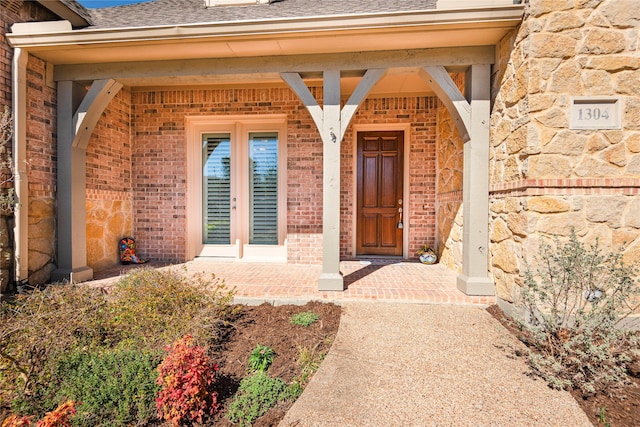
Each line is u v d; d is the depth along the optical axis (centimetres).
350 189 567
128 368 194
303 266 518
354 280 418
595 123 286
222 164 568
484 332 285
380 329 289
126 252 525
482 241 361
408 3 381
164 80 410
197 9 450
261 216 565
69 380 194
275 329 291
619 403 192
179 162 551
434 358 243
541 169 288
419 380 215
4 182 345
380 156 572
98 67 402
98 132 481
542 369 218
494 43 351
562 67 288
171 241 555
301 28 326
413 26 317
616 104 286
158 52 375
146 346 235
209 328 268
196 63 392
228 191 567
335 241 375
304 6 418
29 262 378
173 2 509
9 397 193
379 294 359
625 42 283
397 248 575
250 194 566
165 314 277
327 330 289
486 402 193
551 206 287
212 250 570
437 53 362
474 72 359
